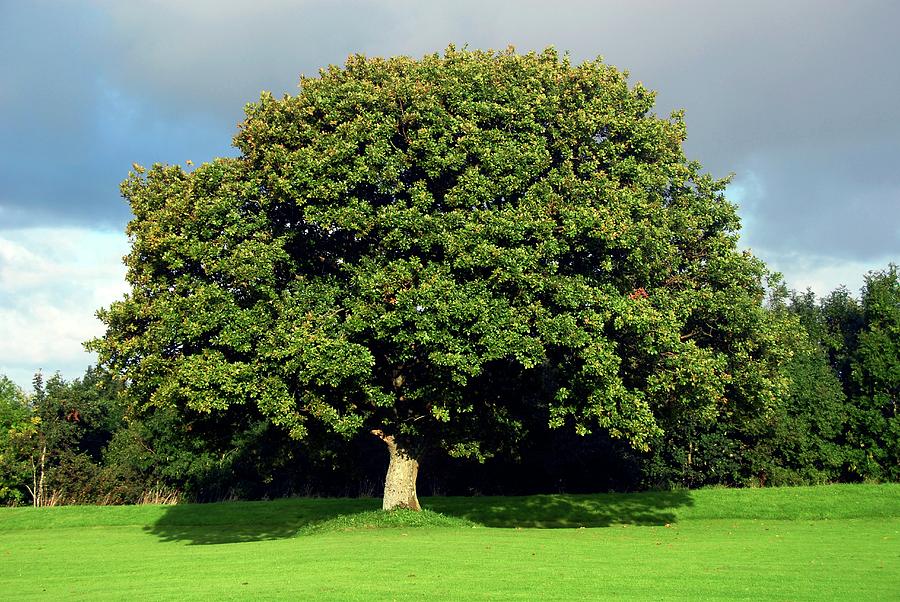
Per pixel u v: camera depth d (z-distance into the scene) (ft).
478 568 50.80
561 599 39.68
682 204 83.10
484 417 85.30
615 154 75.92
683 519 96.58
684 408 80.53
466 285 67.77
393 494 85.30
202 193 76.59
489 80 75.72
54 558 67.15
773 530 80.53
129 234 81.10
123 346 75.36
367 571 50.14
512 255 66.95
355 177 69.72
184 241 73.00
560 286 68.69
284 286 75.41
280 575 49.70
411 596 40.96
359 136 71.36
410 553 58.39
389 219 69.72
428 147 71.00
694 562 53.47
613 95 78.18
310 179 69.82
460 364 66.13
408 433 81.20
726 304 78.33
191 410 76.33
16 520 102.42
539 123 75.36
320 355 66.13
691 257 82.79
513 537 69.97
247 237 73.41
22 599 44.45
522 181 71.20
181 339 70.74
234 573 51.52
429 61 78.07
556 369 75.31
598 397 69.26
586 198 71.05
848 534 75.66
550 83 77.25
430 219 68.90
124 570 57.21
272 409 67.82
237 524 99.91
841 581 45.16
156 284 75.56
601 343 67.92
